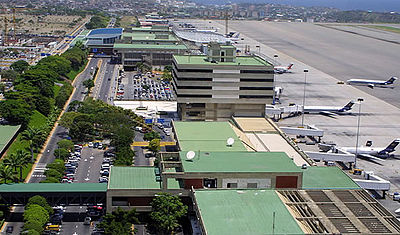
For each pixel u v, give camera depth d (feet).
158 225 576.20
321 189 604.90
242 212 532.73
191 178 604.90
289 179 619.67
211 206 545.03
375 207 561.43
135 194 601.21
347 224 513.45
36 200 587.68
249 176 613.11
